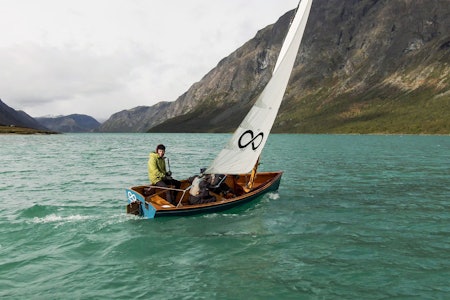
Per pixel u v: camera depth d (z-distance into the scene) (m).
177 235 12.86
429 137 165.50
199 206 14.77
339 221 14.89
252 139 15.90
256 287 8.91
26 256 10.86
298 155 52.47
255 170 17.45
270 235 12.98
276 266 10.16
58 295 8.48
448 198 19.72
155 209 13.98
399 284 9.03
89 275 9.55
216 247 11.71
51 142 111.31
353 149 69.00
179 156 51.78
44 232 13.16
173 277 9.46
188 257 10.84
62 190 22.33
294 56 15.49
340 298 8.34
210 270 9.90
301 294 8.55
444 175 29.14
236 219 14.98
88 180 26.72
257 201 17.56
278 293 8.60
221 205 15.35
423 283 9.09
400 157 48.62
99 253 11.12
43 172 31.69
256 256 10.95
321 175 29.08
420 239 12.55
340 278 9.40
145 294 8.55
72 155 54.19
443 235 13.02
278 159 45.25
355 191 21.78
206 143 107.00
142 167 36.25
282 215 15.80
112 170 33.38
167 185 15.87
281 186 23.53
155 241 12.20
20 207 17.38
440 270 9.85
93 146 86.25
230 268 10.05
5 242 12.09
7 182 25.58
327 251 11.37
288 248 11.64
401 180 26.44
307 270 9.89
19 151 63.78
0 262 10.38
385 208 17.28
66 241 12.19
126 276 9.51
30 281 9.20
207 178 16.55
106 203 18.39
